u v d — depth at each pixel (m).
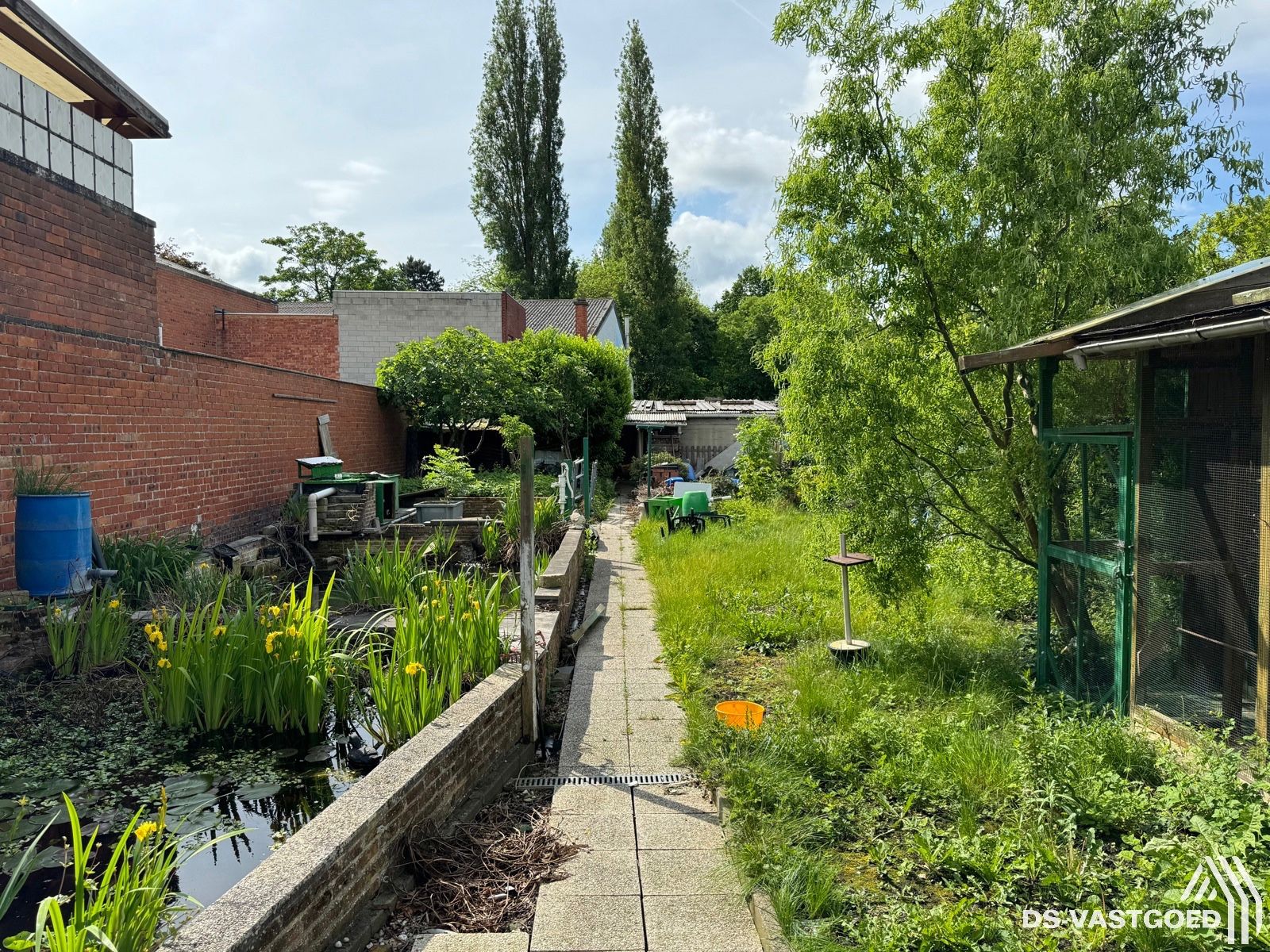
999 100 5.80
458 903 3.23
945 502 6.61
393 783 3.50
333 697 5.26
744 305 54.22
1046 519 5.55
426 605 5.49
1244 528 3.74
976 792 3.81
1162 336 3.78
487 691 4.74
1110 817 3.48
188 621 5.67
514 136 39.84
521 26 39.62
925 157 6.17
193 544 7.84
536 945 2.92
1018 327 5.79
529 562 4.98
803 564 9.30
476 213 40.91
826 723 4.84
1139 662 4.42
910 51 6.02
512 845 3.65
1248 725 3.75
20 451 6.06
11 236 6.45
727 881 3.32
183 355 8.43
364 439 14.77
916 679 5.57
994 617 7.24
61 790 4.14
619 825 3.86
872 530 6.41
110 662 5.44
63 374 6.55
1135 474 4.46
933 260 6.04
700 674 6.04
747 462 17.23
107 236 7.68
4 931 2.97
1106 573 4.75
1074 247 5.70
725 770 4.11
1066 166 5.62
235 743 4.85
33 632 5.31
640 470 23.95
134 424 7.55
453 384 16.30
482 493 13.77
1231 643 3.81
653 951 2.88
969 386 6.12
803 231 6.44
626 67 43.59
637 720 5.30
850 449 6.29
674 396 45.16
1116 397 4.79
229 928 2.41
